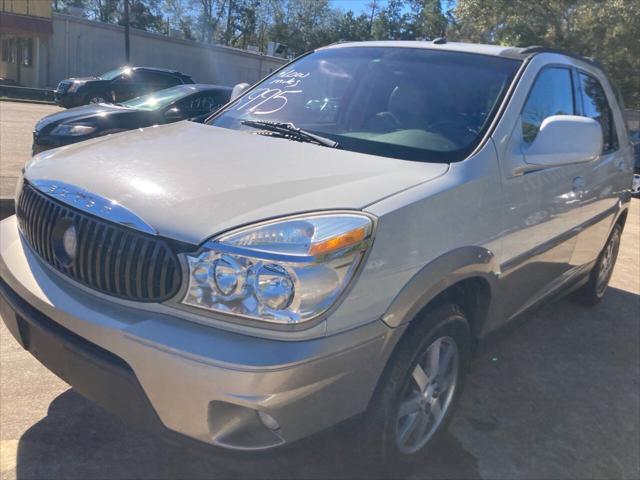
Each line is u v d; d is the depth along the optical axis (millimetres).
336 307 2145
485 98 3234
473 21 28109
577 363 4234
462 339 2877
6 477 2627
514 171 3029
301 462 2838
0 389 3266
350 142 3088
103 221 2271
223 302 2082
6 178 7836
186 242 2121
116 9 64875
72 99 18094
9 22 29234
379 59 3732
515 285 3281
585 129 3162
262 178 2461
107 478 2682
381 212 2314
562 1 25000
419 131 3109
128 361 2145
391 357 2479
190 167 2562
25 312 2471
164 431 2166
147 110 8961
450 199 2621
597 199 4227
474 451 3121
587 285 5094
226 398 2037
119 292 2232
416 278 2422
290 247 2100
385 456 2570
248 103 3801
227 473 2762
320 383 2137
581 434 3375
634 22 23469
